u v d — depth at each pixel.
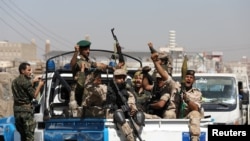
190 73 19.92
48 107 20.58
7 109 48.84
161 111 19.47
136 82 20.75
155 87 19.75
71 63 19.05
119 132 17.62
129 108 17.77
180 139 17.62
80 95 18.92
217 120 29.45
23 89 20.80
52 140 18.12
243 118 34.44
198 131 17.42
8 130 23.16
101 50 21.50
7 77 52.72
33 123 20.94
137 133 17.44
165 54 20.55
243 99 31.44
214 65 173.88
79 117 17.94
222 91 30.11
